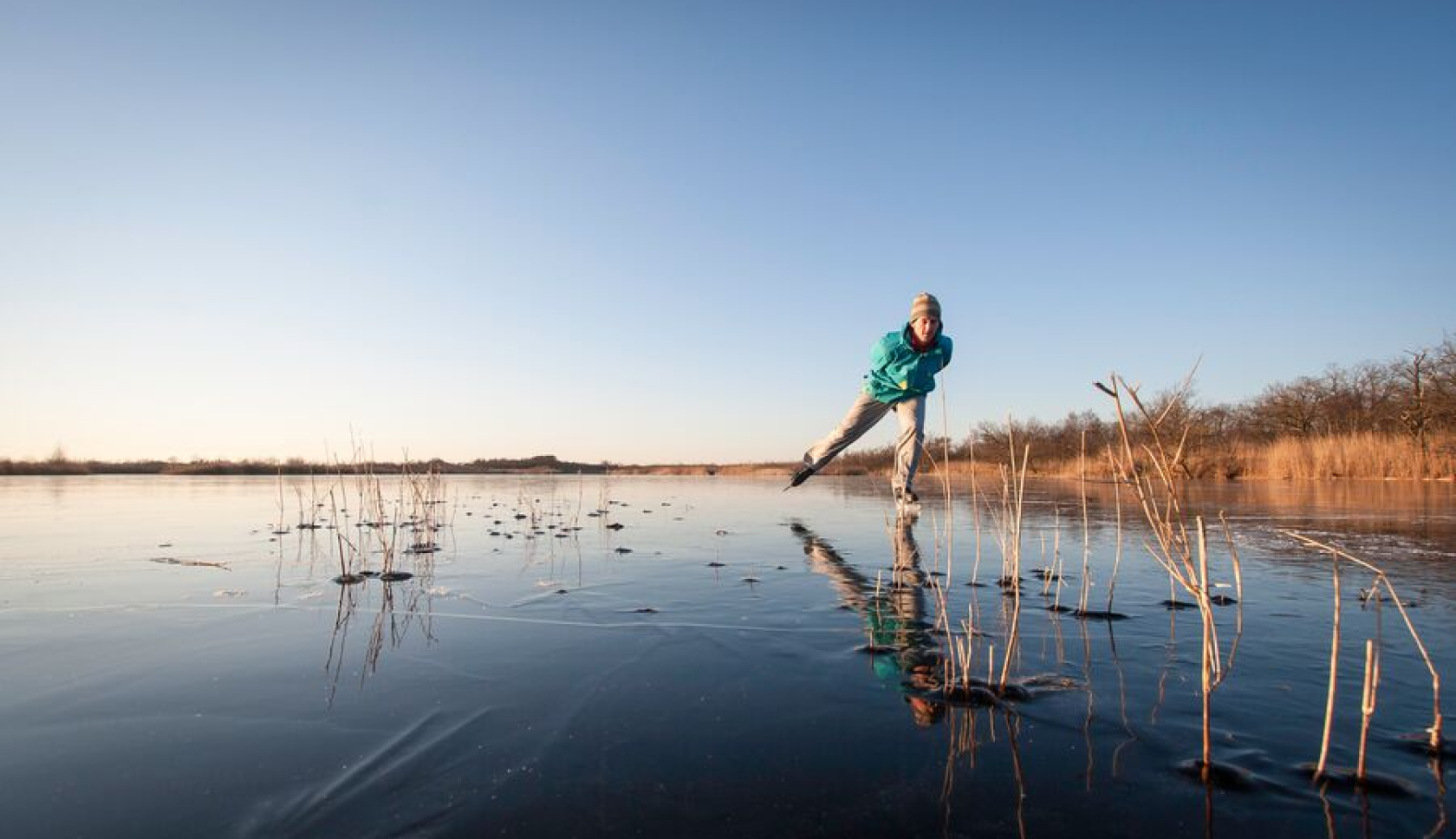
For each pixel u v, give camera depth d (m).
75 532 9.08
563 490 21.39
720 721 2.66
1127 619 4.29
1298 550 7.04
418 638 3.86
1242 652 3.54
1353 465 25.56
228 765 2.31
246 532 9.13
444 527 9.99
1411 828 1.90
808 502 15.26
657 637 3.86
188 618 4.33
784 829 1.92
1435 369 30.17
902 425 10.66
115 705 2.85
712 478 35.94
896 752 2.38
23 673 3.23
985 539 8.23
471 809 2.04
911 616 4.34
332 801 2.08
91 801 2.08
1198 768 2.25
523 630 4.02
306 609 4.57
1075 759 2.32
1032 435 32.22
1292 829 1.90
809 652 3.57
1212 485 21.72
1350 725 2.60
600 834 1.90
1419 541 7.58
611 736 2.53
